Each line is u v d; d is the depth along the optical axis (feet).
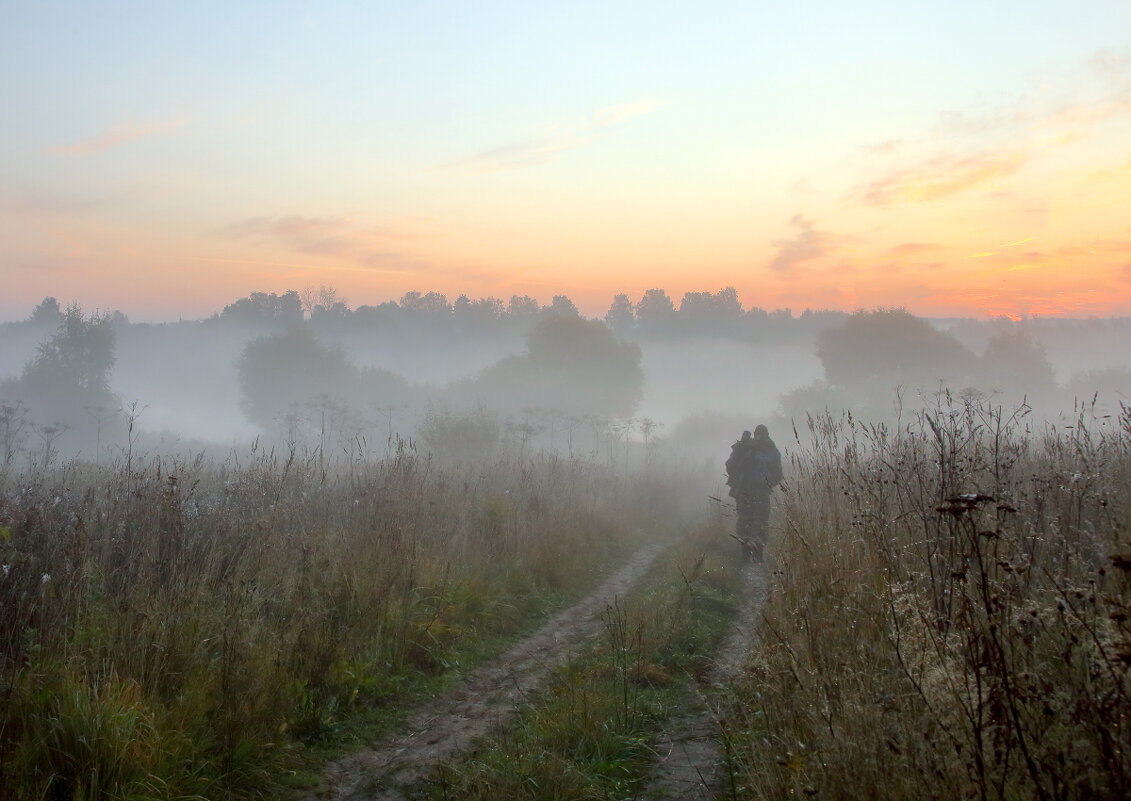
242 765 13.65
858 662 12.40
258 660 16.14
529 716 16.74
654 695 17.46
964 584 10.97
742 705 15.44
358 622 20.62
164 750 12.60
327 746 15.33
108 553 20.33
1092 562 14.58
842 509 20.93
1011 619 10.62
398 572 23.53
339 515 29.76
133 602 16.87
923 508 16.57
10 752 11.96
